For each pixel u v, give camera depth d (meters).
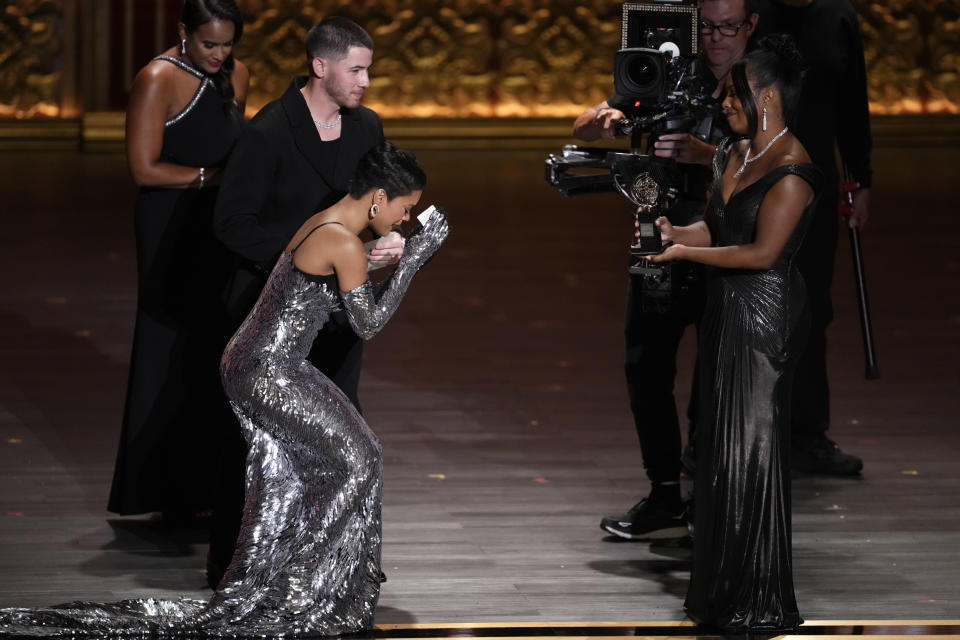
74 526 17.27
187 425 17.30
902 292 32.66
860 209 19.94
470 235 39.97
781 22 19.41
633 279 16.67
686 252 13.82
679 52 15.92
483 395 23.89
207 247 17.16
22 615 13.57
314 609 13.72
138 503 17.20
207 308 17.23
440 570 15.73
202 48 16.78
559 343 27.94
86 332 27.94
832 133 19.67
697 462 14.21
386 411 22.78
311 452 13.84
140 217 17.16
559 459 20.25
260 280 15.17
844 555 16.25
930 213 43.53
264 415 13.80
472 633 13.77
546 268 35.56
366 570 13.86
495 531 17.14
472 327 29.25
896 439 21.23
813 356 19.58
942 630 13.81
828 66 19.33
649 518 16.91
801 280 14.23
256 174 14.91
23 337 27.44
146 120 16.80
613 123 16.00
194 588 15.21
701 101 15.52
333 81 14.97
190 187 17.05
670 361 16.80
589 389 24.42
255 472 13.96
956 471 19.66
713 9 16.52
